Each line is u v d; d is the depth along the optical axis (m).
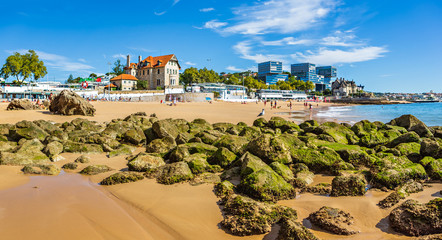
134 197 8.87
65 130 20.67
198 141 15.88
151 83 104.19
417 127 21.69
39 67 87.31
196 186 9.95
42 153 13.53
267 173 9.44
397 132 19.31
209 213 7.87
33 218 7.19
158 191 9.43
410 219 7.14
